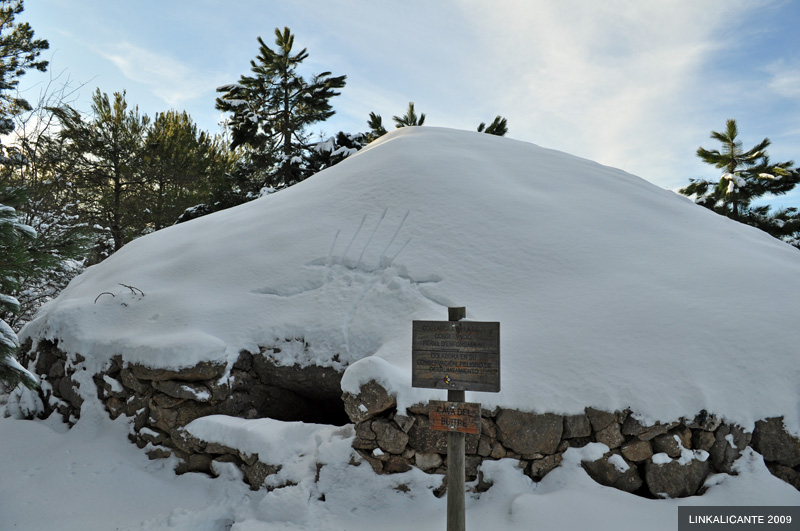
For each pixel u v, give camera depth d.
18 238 4.54
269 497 3.94
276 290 5.88
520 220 6.16
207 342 5.07
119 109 18.88
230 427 4.57
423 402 4.05
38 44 16.31
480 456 4.05
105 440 5.17
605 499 3.64
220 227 7.75
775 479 3.67
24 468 4.89
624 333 4.40
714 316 4.43
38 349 6.27
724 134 20.20
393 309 5.25
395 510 3.85
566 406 3.99
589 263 5.35
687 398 3.88
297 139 22.02
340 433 4.38
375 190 7.19
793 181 19.52
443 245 5.92
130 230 18.19
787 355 4.04
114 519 4.05
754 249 5.96
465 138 9.48
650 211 6.76
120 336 5.63
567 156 9.12
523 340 4.54
